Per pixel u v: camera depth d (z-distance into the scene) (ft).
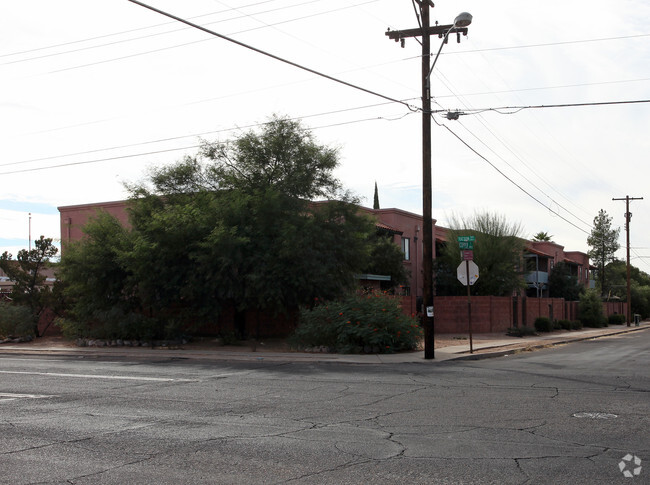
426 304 59.72
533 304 119.55
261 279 69.56
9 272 90.27
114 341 77.10
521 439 24.76
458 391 37.81
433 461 21.59
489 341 83.56
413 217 134.92
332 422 28.58
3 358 66.08
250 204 74.95
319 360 58.95
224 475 20.26
